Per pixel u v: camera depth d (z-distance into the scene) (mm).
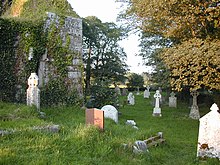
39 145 6816
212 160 8055
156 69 19719
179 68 12719
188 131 13586
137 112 20266
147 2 12820
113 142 8031
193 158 8383
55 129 8719
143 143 8484
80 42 17875
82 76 17766
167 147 9664
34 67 15898
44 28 16281
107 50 34594
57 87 16500
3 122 9039
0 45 15195
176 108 23031
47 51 16312
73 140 7570
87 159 6613
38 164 5770
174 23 13398
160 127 14312
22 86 15602
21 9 19156
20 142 6926
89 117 9672
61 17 16875
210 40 12797
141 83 49094
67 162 6238
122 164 6883
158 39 21438
